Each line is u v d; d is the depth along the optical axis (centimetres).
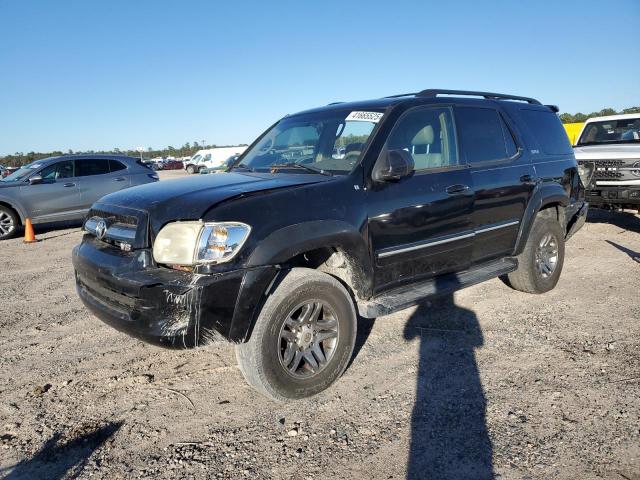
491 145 495
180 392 358
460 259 451
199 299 292
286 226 322
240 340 309
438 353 410
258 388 329
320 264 382
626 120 1052
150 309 297
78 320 515
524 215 511
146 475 268
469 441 289
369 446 288
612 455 271
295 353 336
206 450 288
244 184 356
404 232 392
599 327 452
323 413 325
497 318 484
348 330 360
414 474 262
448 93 479
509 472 261
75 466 277
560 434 292
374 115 416
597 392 337
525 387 348
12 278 704
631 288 565
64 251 911
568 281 605
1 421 323
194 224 300
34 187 1098
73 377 384
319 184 353
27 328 493
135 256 315
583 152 938
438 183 421
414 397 341
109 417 326
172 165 6147
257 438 299
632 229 923
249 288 305
